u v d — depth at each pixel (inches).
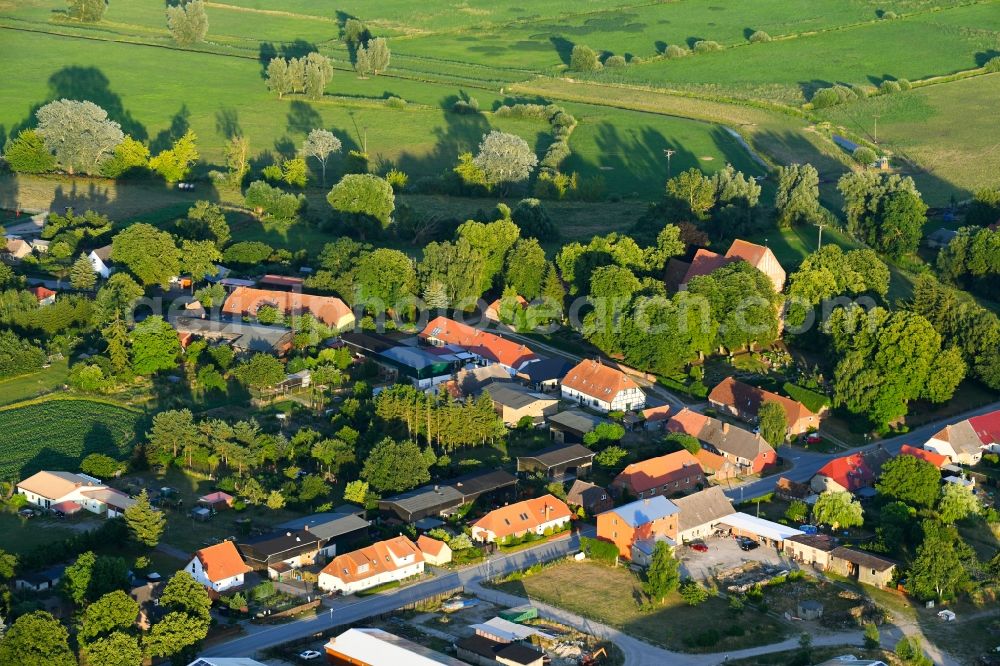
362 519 7086.6
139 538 6732.3
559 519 7317.9
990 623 6446.9
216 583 6417.3
